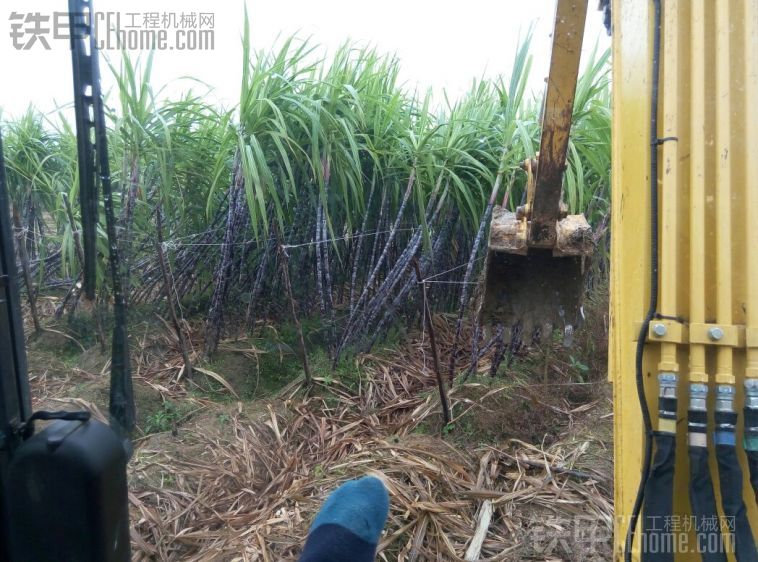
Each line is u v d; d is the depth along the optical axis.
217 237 3.91
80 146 1.35
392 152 3.66
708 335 1.23
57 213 3.90
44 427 1.29
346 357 3.82
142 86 3.13
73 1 1.30
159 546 2.29
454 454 2.95
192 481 2.73
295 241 3.81
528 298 2.72
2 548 1.22
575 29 2.04
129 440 1.48
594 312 3.87
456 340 3.66
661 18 1.34
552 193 2.28
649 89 1.35
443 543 2.31
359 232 3.96
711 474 1.26
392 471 2.73
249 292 3.94
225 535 2.37
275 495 2.67
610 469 2.78
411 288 3.99
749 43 1.28
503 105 3.81
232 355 3.74
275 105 3.31
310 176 3.64
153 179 3.63
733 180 1.28
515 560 2.25
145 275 3.90
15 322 1.27
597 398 3.51
